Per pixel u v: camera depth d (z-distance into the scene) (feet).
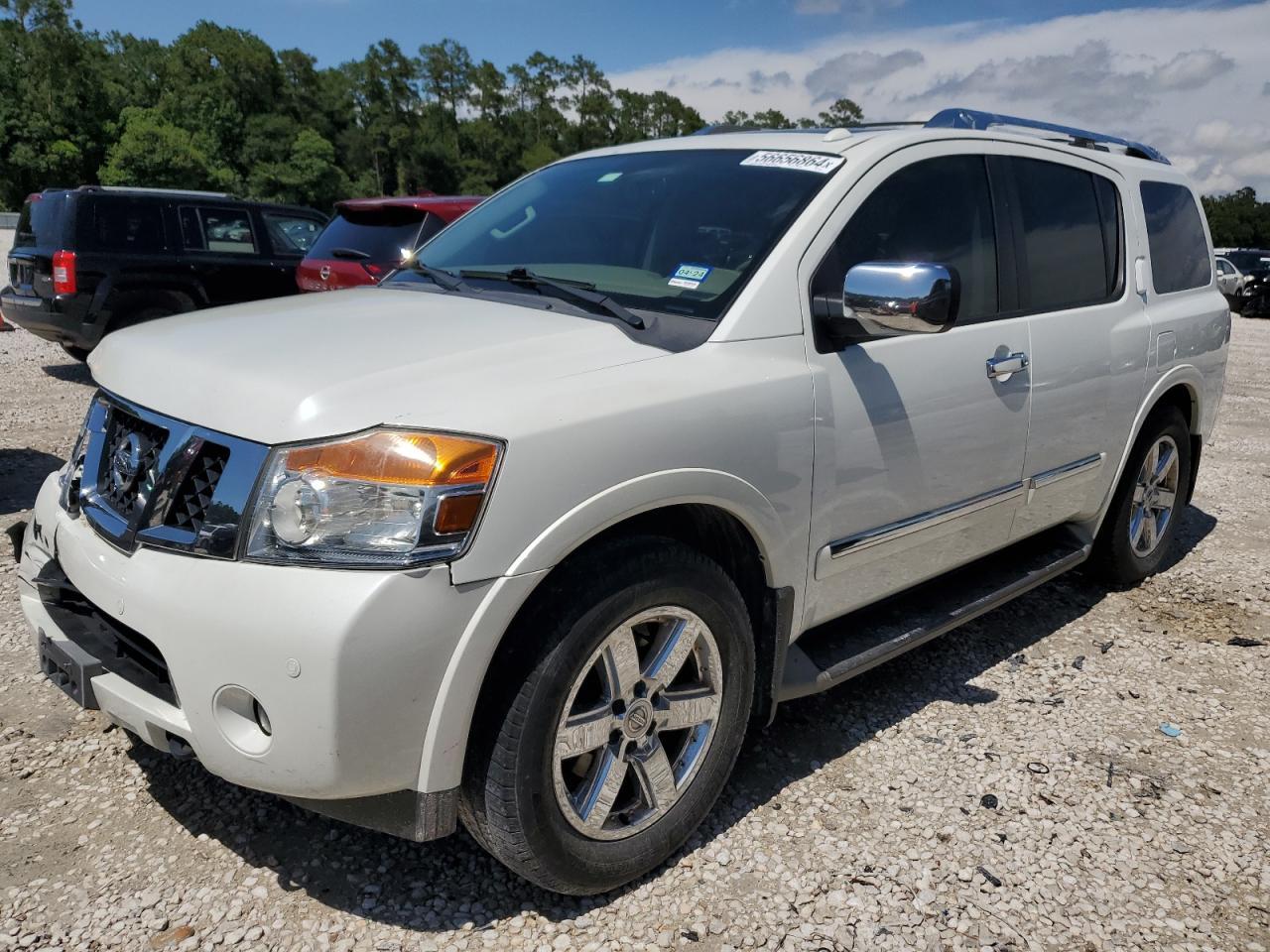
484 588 6.42
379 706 6.23
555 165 12.26
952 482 10.33
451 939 7.35
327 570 6.18
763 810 9.12
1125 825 9.14
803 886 8.10
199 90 400.67
